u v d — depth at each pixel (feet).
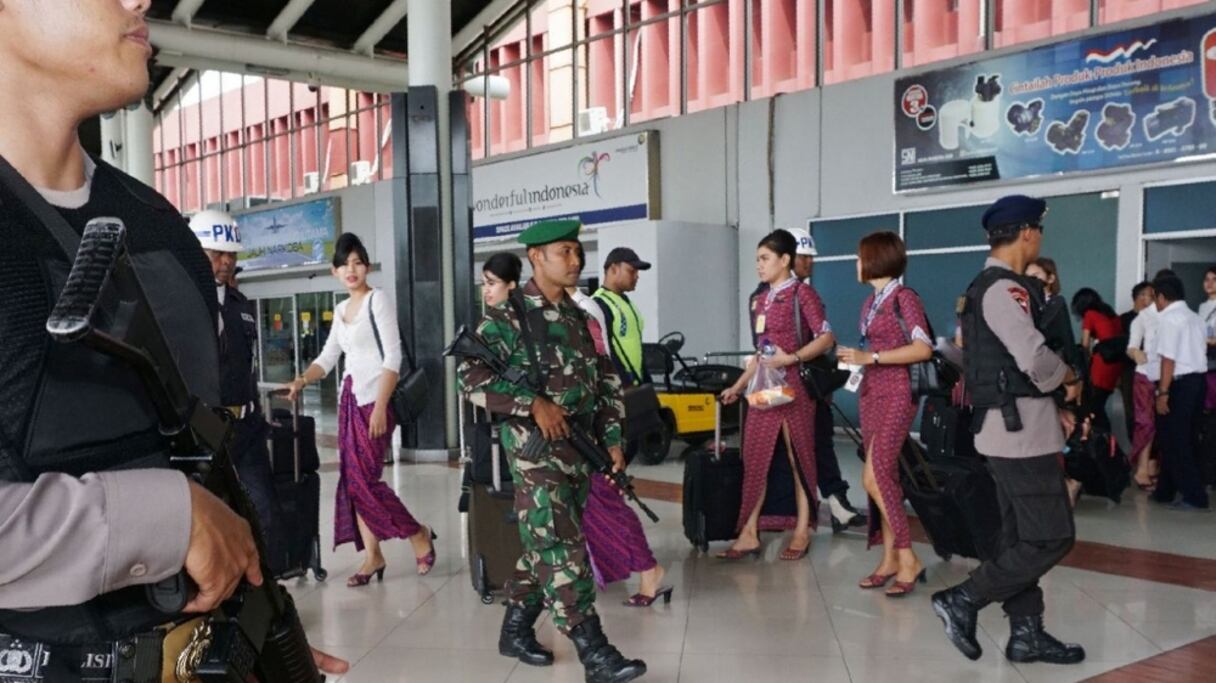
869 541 15.15
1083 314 24.08
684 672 11.24
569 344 10.78
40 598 2.35
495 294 14.39
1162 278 21.11
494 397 10.32
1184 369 20.34
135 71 2.92
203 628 2.84
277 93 70.13
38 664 2.55
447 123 28.99
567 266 10.87
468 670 11.43
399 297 29.19
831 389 16.21
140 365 2.47
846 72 37.04
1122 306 27.96
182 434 2.76
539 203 45.47
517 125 51.01
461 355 10.55
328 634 12.82
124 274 2.45
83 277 2.30
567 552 10.37
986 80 30.45
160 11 46.50
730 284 38.22
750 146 37.52
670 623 13.10
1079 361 11.01
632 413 15.31
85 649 2.60
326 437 37.63
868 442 14.47
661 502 21.86
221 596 2.63
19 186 2.65
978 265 31.35
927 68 32.04
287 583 15.37
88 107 2.89
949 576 15.30
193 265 3.35
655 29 43.75
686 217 39.96
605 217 42.39
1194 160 26.17
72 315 2.18
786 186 36.50
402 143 28.91
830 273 35.53
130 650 2.65
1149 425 22.71
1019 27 31.32
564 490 10.56
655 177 40.65
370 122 62.85
